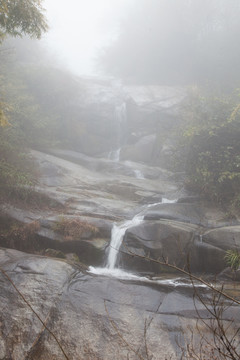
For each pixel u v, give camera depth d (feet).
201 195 32.96
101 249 25.13
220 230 24.27
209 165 32.30
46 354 13.97
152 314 16.62
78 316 16.25
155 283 20.54
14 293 17.33
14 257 21.47
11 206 28.60
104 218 29.17
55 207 30.55
